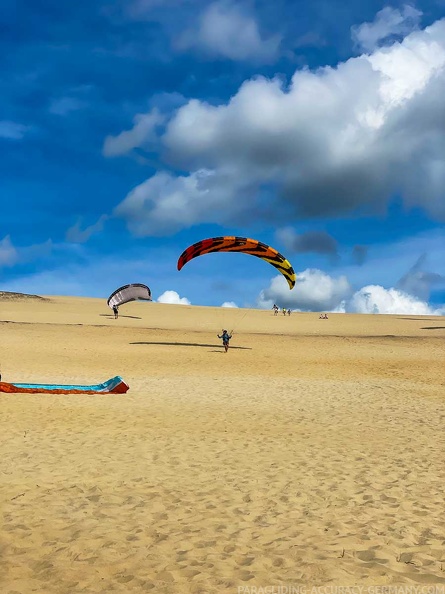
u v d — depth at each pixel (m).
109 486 8.93
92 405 17.11
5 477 9.22
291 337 45.72
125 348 35.97
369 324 62.41
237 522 7.44
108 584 5.56
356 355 35.78
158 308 80.00
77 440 12.26
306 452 11.62
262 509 7.99
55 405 16.86
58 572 5.82
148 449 11.58
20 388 18.89
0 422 13.98
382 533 7.09
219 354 34.41
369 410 17.48
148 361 30.53
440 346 41.88
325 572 5.85
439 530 7.25
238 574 5.80
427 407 18.28
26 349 33.81
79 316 61.81
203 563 6.08
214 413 16.30
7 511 7.65
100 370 26.75
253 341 42.38
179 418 15.34
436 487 9.20
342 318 71.44
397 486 9.22
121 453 11.16
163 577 5.73
